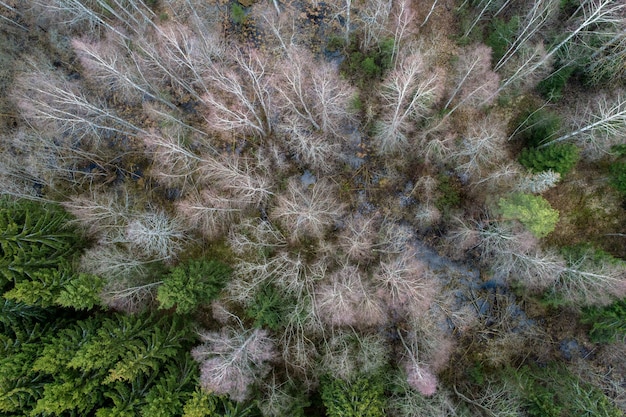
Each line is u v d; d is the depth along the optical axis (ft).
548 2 58.08
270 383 53.26
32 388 46.24
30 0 60.64
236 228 60.49
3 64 61.11
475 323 61.87
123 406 46.06
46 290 47.70
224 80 58.85
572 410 49.78
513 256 56.90
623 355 59.93
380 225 62.59
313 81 56.44
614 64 57.00
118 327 50.01
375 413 48.52
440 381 60.03
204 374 46.73
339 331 54.75
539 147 59.47
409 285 52.65
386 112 61.87
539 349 62.03
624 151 56.24
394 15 61.11
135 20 60.34
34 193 58.39
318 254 60.13
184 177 61.82
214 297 54.49
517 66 60.64
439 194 62.13
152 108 58.49
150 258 55.42
